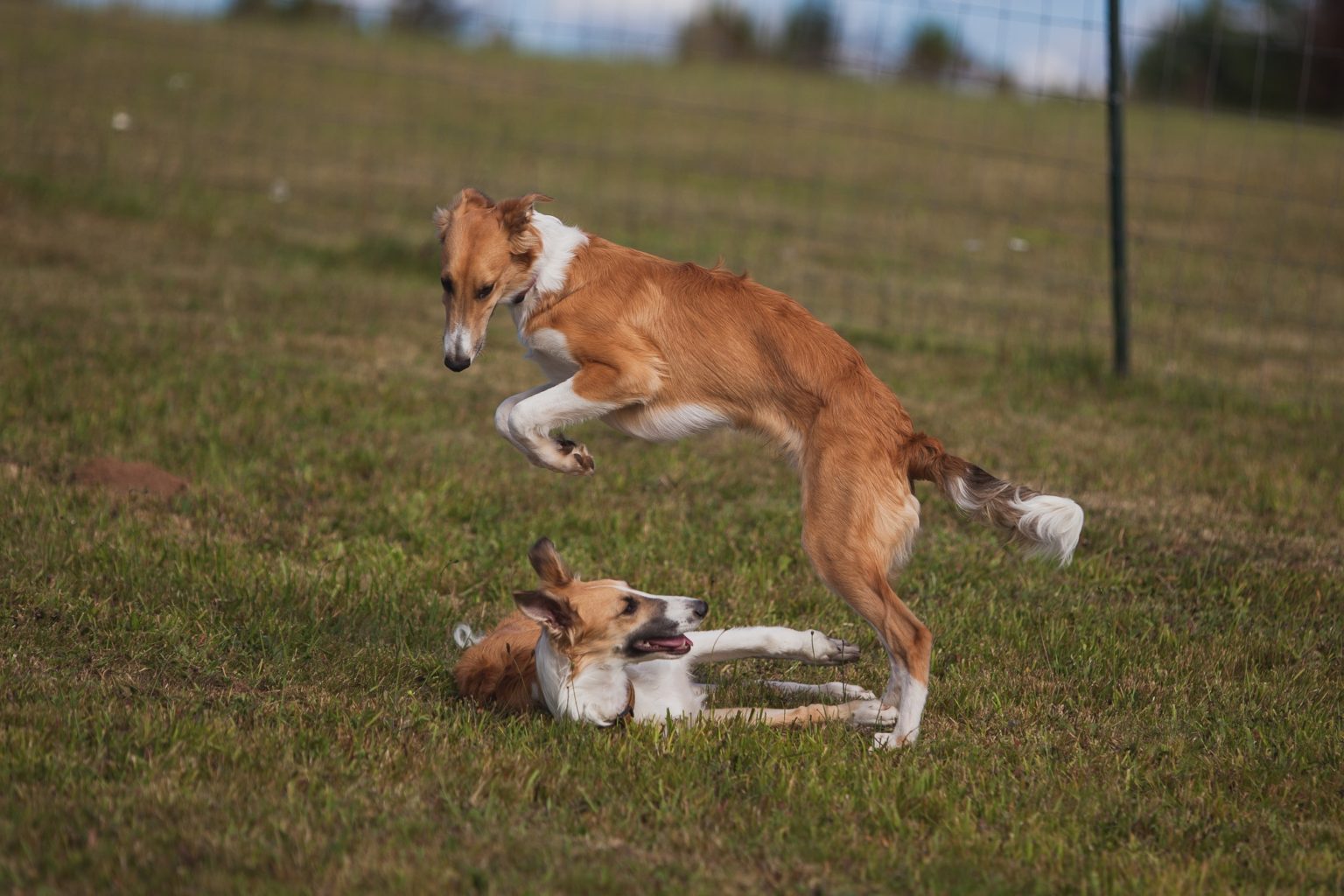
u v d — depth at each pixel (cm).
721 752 767
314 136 3238
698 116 4059
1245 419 1563
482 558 1083
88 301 1736
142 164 2647
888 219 2903
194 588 970
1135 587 1091
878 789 724
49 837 618
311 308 1831
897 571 843
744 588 1046
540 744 770
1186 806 732
